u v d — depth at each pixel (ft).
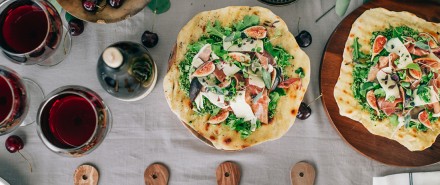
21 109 2.40
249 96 2.52
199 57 2.56
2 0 2.64
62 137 2.36
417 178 2.64
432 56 2.63
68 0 2.46
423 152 2.62
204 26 2.59
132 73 2.32
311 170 2.64
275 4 2.65
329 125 2.67
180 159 2.67
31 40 2.42
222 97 2.52
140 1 2.48
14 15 2.42
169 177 2.66
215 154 2.67
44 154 2.66
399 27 2.65
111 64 2.24
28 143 2.65
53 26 2.36
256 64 2.55
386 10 2.67
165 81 2.55
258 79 2.53
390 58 2.62
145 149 2.67
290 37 2.58
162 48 2.68
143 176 2.66
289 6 2.69
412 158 2.61
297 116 2.63
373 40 2.63
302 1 2.69
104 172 2.66
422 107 2.62
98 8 2.46
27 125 2.65
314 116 2.67
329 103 2.61
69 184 2.66
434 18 2.68
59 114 2.37
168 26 2.69
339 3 2.61
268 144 2.67
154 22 2.68
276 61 2.56
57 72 2.68
